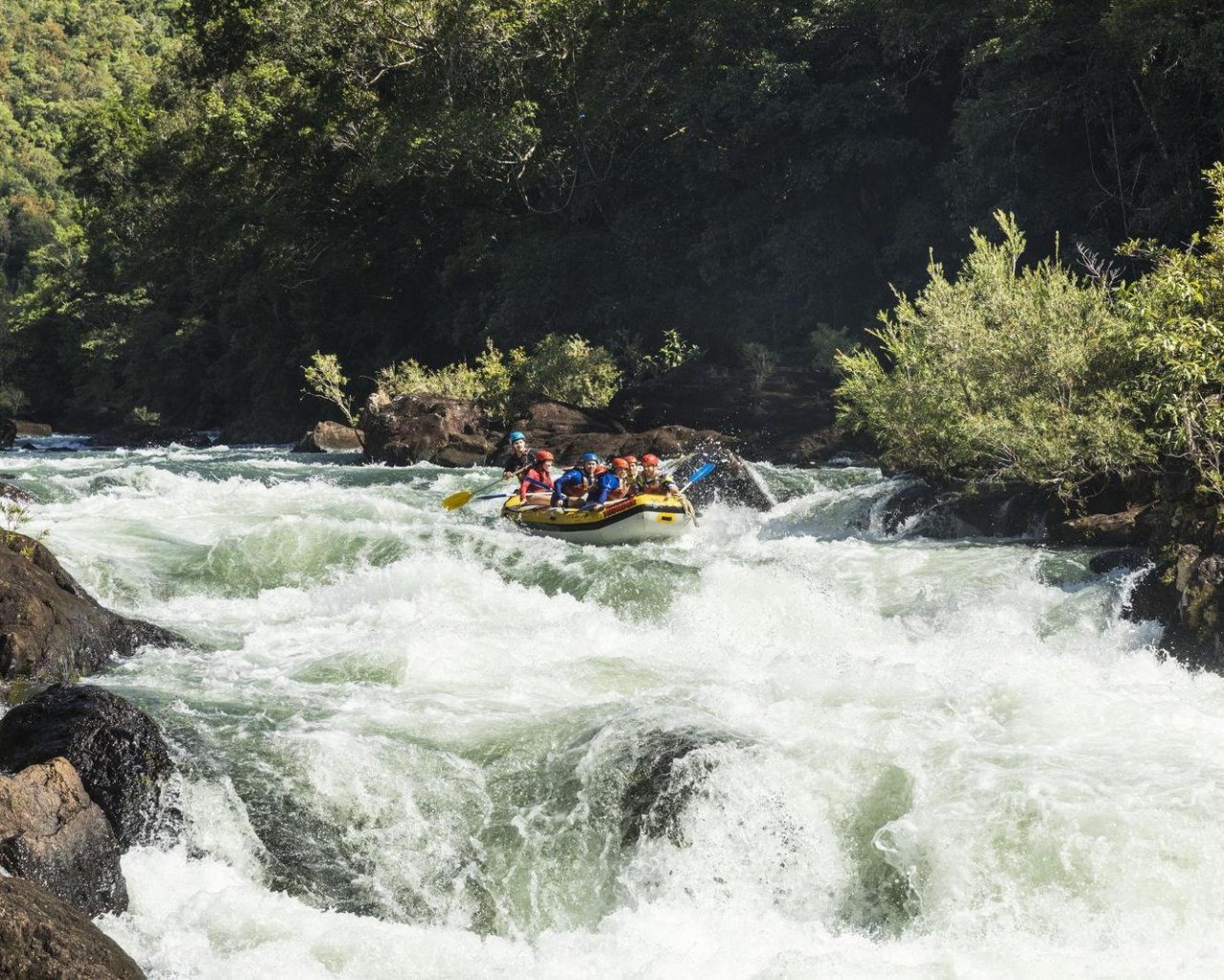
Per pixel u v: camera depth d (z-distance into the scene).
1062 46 76.50
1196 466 32.16
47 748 19.02
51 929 13.73
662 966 16.31
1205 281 34.31
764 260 98.62
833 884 18.89
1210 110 70.50
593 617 33.72
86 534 40.50
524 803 20.52
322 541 39.81
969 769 20.00
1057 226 79.38
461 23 105.44
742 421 80.81
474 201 117.62
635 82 101.69
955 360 46.50
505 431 85.81
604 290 106.25
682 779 19.88
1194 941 16.47
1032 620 31.62
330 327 133.75
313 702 24.19
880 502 48.97
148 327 164.12
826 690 24.95
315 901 19.11
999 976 15.45
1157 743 21.06
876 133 91.00
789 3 94.94
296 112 115.12
